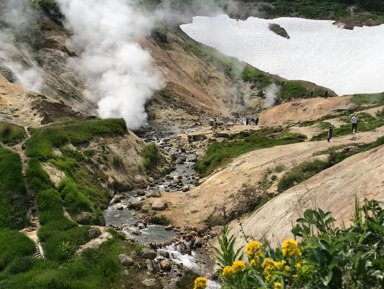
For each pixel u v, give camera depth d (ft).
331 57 312.09
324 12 370.32
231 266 17.56
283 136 121.29
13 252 48.16
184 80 234.38
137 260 50.31
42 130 81.15
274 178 69.21
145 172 93.61
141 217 68.33
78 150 81.71
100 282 44.29
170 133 163.12
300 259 16.39
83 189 71.51
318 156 72.90
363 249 16.62
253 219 55.88
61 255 47.73
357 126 111.24
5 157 65.98
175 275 48.98
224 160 100.68
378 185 37.11
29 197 60.49
